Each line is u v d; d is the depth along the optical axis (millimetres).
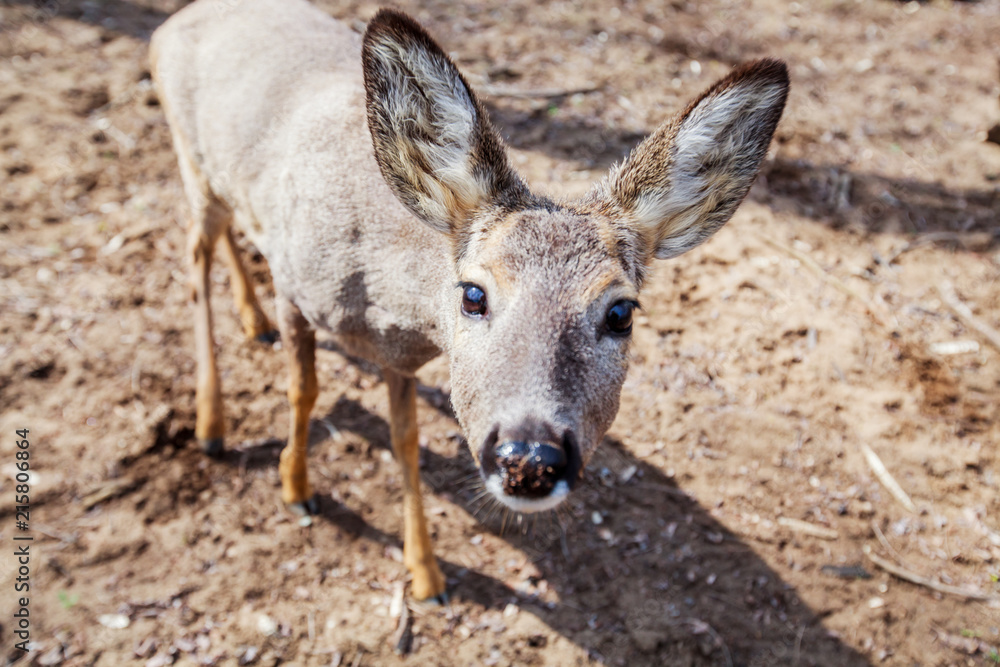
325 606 792
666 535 862
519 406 510
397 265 652
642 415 957
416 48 562
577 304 535
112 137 1244
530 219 563
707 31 1638
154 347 979
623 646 779
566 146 1285
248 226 797
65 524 823
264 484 877
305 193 696
